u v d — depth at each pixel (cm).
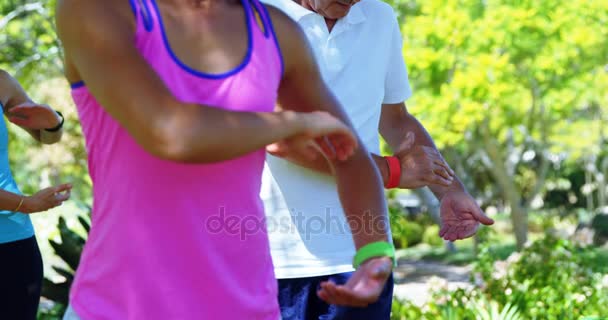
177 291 318
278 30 339
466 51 2566
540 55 2595
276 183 545
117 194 318
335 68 554
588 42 2531
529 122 3431
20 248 641
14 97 650
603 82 2848
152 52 305
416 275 3225
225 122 288
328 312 546
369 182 346
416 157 538
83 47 296
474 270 1530
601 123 4050
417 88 2786
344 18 556
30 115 533
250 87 318
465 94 2550
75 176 3847
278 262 547
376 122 579
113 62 292
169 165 312
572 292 1376
